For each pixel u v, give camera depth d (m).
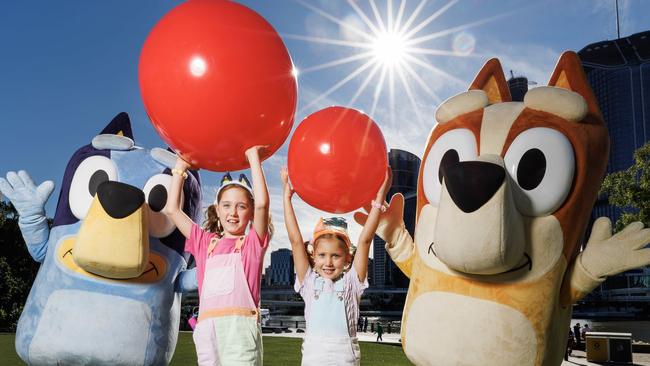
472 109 4.34
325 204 4.49
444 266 4.06
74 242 5.05
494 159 3.79
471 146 4.09
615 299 85.69
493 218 3.55
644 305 83.31
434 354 3.96
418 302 4.15
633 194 15.21
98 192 4.67
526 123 4.04
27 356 5.03
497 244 3.57
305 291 4.58
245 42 4.14
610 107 109.50
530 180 3.90
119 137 5.52
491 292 3.87
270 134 4.30
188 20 4.21
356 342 4.47
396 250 4.86
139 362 4.98
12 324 20.50
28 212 5.72
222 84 4.02
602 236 4.17
